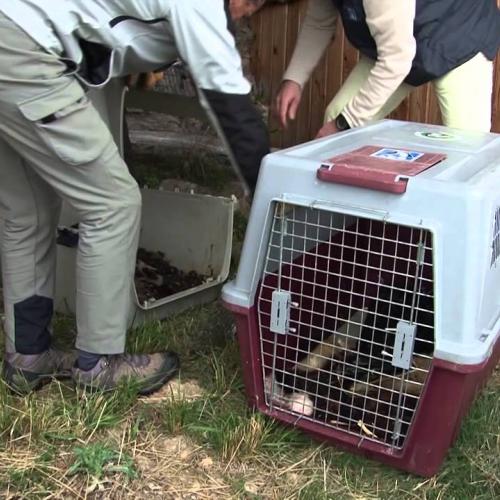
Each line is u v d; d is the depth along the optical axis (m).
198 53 2.14
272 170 2.22
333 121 2.96
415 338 2.16
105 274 2.32
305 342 2.48
